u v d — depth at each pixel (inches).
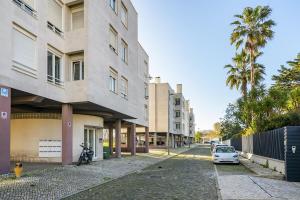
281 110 983.0
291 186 471.2
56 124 814.5
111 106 888.3
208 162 1021.8
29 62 614.9
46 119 813.2
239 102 1142.3
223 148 957.8
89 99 725.9
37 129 810.8
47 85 670.5
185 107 3528.5
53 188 446.9
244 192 414.0
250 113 1079.0
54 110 839.7
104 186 497.7
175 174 661.9
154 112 2428.6
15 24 573.6
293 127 537.3
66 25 767.7
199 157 1317.7
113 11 941.8
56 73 730.2
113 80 957.8
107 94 856.3
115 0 979.3
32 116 815.1
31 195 392.5
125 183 530.6
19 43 589.0
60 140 812.6
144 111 1528.1
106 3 873.5
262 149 842.2
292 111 946.7
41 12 658.8
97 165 780.6
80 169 669.3
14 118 826.2
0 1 522.0
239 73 1569.9
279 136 648.4
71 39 748.6
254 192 413.7
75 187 469.7
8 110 530.9
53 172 599.2
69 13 783.7
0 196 373.4
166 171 729.0
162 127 2412.6
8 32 542.0
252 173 668.1
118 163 882.1
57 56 736.3
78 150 839.7
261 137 853.2
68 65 762.2
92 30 759.1
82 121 860.0
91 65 746.2
